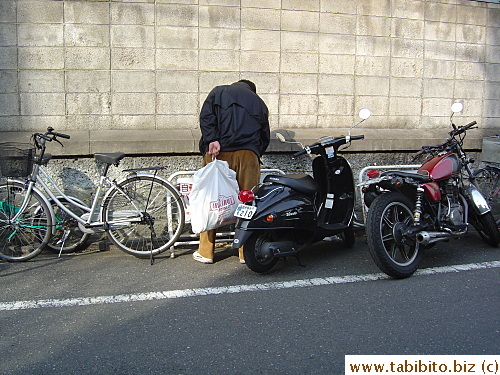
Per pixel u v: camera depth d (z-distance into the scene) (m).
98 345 3.43
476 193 5.60
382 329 3.66
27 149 5.02
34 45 5.84
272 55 6.43
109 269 5.00
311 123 6.66
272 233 4.87
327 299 4.21
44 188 5.28
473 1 7.13
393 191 4.81
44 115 5.93
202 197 4.86
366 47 6.76
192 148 5.95
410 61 6.96
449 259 5.29
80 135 5.86
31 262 5.21
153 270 4.98
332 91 6.69
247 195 4.59
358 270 4.94
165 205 5.54
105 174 5.33
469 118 7.30
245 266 5.11
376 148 6.58
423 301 4.16
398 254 5.23
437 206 5.13
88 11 5.90
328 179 5.25
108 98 6.04
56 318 3.85
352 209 5.45
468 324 3.74
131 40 6.02
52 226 5.20
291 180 4.90
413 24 6.92
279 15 6.40
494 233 5.61
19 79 5.84
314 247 5.76
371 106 6.87
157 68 6.11
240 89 5.18
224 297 4.26
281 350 3.36
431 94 7.09
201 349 3.38
